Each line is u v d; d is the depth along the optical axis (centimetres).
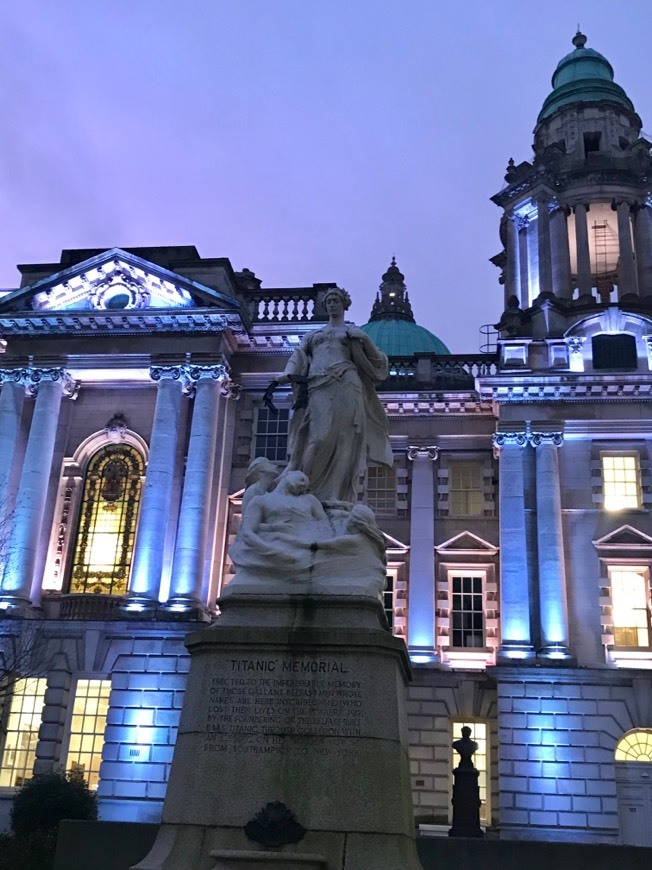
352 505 1220
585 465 3912
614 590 3753
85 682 3491
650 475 3878
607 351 4081
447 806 3562
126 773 3253
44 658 3412
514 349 4144
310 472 1270
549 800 3338
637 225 4572
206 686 1026
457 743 2420
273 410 1316
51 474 3984
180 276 3984
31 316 4012
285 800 959
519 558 3738
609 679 3478
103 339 4025
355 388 1312
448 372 4434
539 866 1230
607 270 5022
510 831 3306
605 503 3872
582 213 4572
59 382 4000
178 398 3875
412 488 4138
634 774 3394
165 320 3953
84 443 4047
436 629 3881
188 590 3544
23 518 3728
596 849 1229
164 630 3434
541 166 4656
